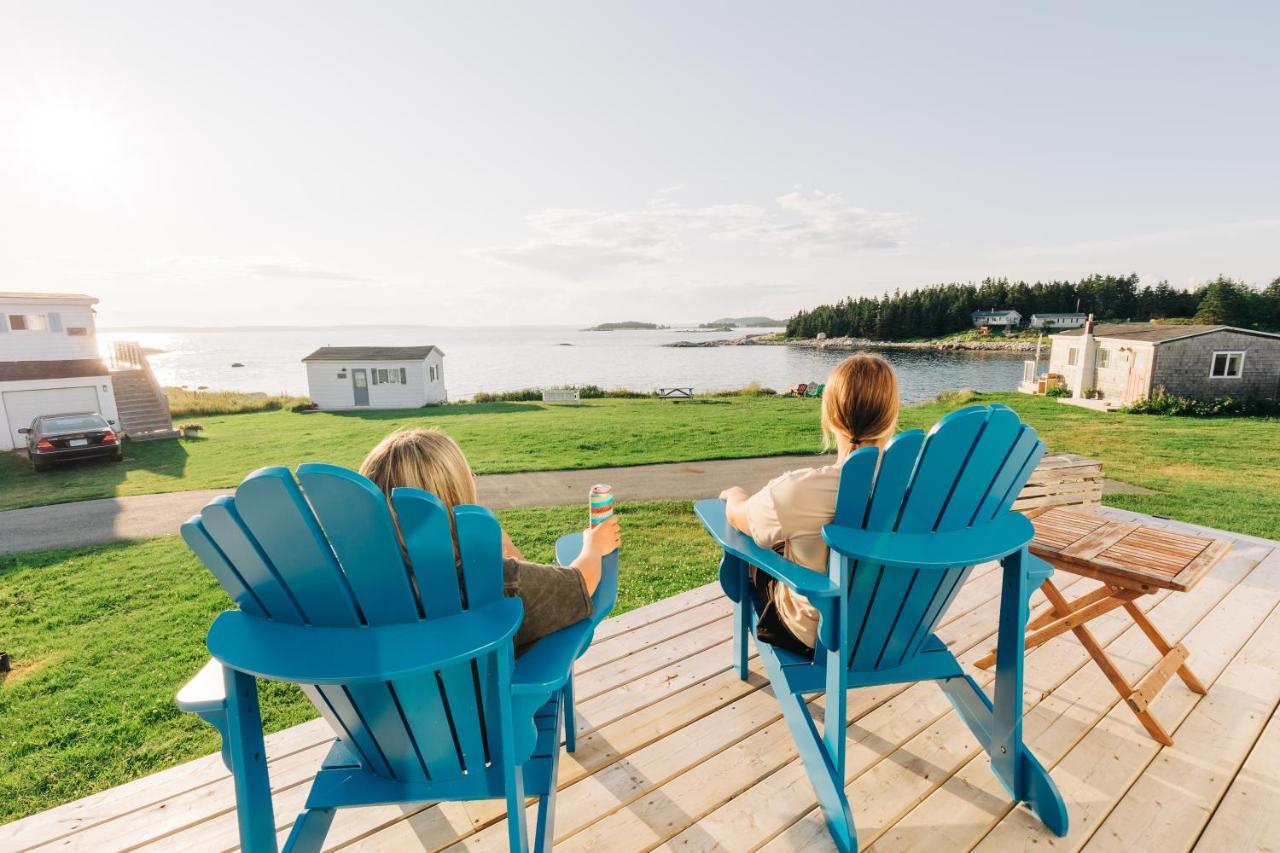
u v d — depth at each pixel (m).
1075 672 2.48
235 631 1.08
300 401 26.95
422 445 1.25
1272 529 7.08
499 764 1.33
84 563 7.16
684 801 1.83
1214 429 16.80
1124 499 8.72
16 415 17.58
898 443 1.37
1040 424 18.03
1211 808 1.77
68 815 1.79
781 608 1.86
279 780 1.94
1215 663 2.54
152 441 18.03
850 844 1.58
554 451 14.20
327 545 1.01
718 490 10.02
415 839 1.71
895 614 1.67
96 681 4.09
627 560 6.11
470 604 1.10
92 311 19.67
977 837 1.68
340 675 0.95
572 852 1.65
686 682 2.45
